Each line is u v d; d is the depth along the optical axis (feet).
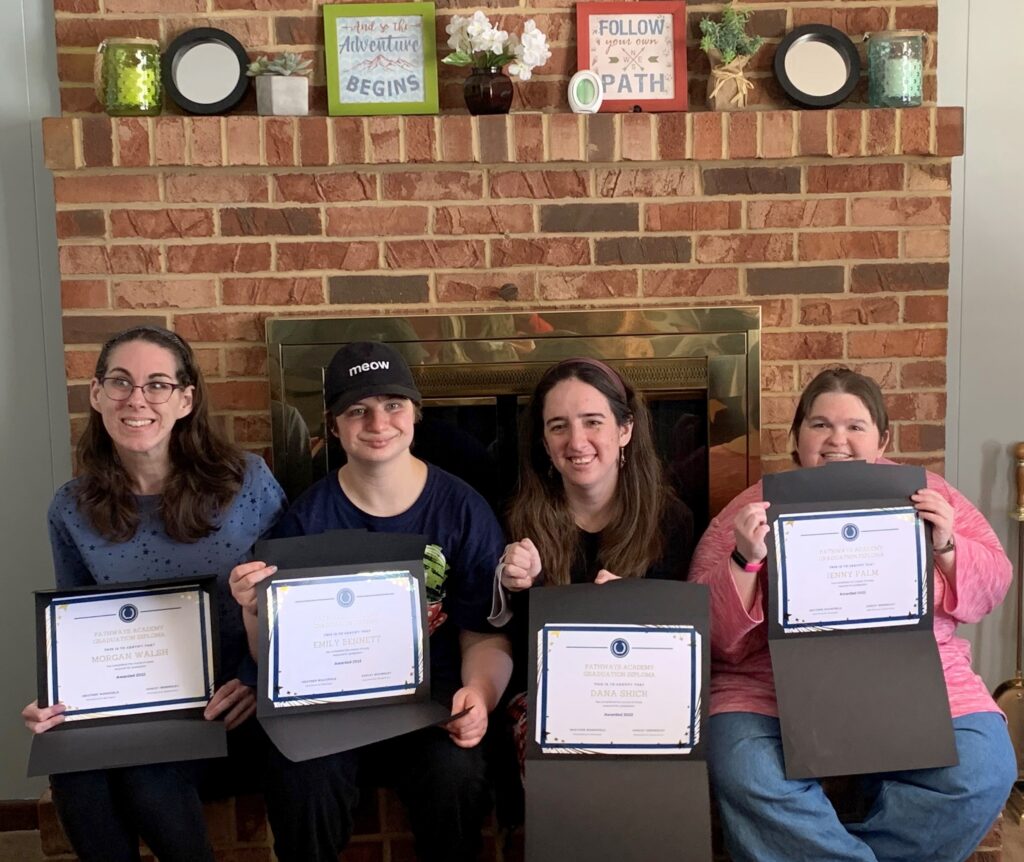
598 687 5.28
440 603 6.00
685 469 7.25
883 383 7.22
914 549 5.50
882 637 5.52
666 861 5.08
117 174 6.89
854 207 7.06
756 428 7.14
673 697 5.26
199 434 6.02
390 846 6.18
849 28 7.16
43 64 7.23
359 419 5.83
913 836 5.37
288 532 6.02
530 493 6.18
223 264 7.00
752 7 7.16
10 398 7.53
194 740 5.42
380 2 7.03
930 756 5.32
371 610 5.46
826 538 5.49
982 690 5.76
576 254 7.06
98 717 5.49
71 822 5.30
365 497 6.03
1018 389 7.73
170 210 6.93
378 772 5.82
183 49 6.98
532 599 5.33
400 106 7.05
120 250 6.97
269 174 6.92
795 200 7.04
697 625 5.30
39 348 7.50
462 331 7.01
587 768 5.21
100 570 5.95
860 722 5.36
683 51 7.10
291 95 6.86
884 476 5.52
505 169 6.95
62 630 5.49
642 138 6.82
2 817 7.75
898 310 7.14
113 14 7.04
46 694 5.46
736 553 5.60
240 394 7.13
